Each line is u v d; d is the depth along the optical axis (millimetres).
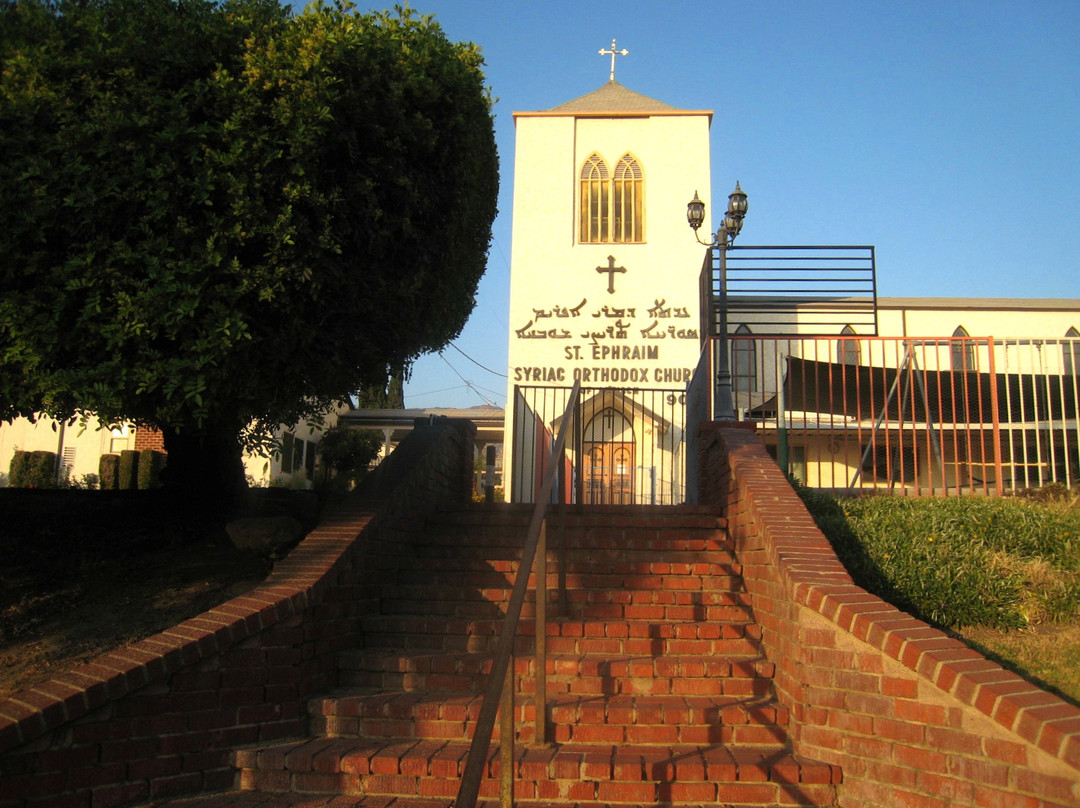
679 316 19547
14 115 5746
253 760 4590
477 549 7215
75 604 6207
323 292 6633
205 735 4574
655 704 4977
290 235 6168
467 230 8922
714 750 4621
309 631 5199
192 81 6410
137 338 5891
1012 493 8656
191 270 5875
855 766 4168
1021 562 6133
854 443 12352
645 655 5582
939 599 5672
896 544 6176
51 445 20688
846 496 7961
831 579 4785
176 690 4516
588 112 20812
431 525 7746
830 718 4312
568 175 20625
